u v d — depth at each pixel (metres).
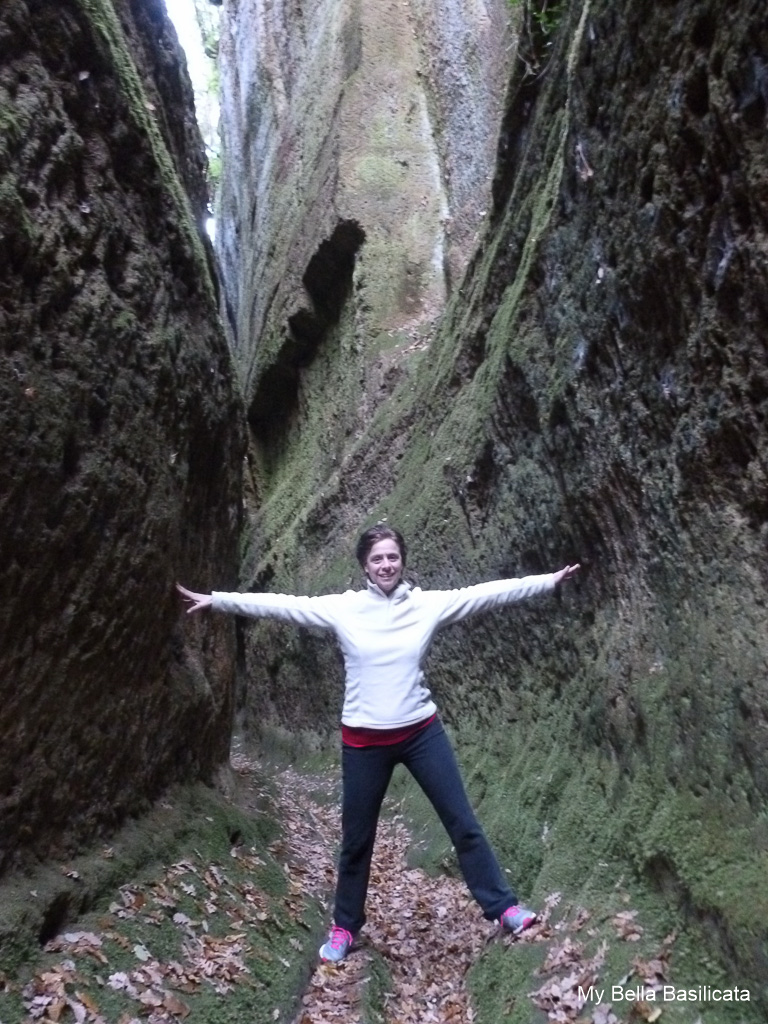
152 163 4.96
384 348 15.05
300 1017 3.87
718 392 3.54
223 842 5.46
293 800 9.35
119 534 4.54
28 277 3.71
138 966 3.68
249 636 15.91
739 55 3.10
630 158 4.08
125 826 4.77
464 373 9.64
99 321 4.28
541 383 5.68
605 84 4.30
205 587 6.35
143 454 4.81
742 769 3.38
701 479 3.74
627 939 3.62
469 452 7.95
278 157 22.67
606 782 4.69
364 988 4.05
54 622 3.98
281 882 5.44
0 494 3.50
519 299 6.21
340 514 13.85
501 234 8.24
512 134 8.16
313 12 23.20
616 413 4.56
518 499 6.53
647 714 4.21
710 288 3.51
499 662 7.07
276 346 18.72
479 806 6.45
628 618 4.72
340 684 11.83
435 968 4.47
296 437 18.95
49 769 3.98
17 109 3.69
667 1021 3.09
